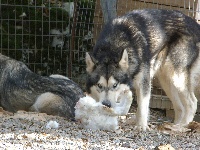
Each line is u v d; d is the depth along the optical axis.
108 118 9.20
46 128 8.95
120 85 9.65
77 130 8.97
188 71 10.98
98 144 7.70
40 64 14.54
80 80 14.34
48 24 14.59
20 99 11.56
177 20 10.95
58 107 11.19
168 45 10.96
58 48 14.66
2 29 14.36
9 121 9.50
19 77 11.66
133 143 8.07
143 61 10.20
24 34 14.41
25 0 14.62
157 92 13.01
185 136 9.33
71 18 14.79
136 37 10.23
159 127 10.20
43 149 7.11
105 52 9.88
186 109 11.15
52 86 11.38
